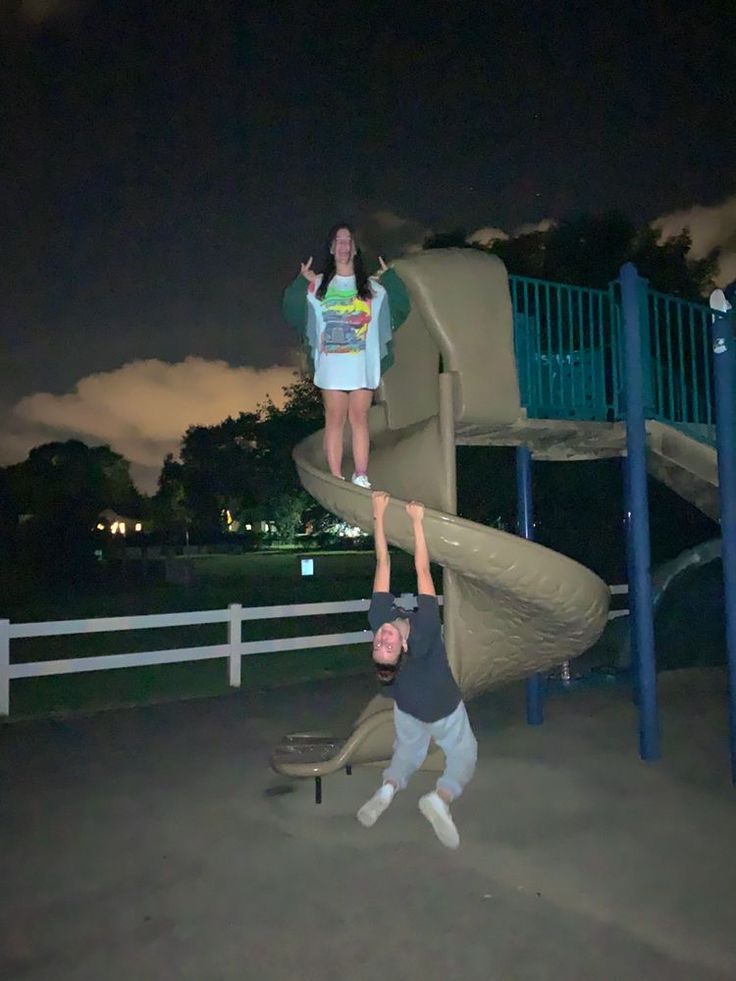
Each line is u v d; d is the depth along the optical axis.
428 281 6.52
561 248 17.39
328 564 47.75
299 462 6.47
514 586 5.92
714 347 6.27
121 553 47.16
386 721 5.83
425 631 4.91
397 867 4.86
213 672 12.55
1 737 8.13
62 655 14.54
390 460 6.88
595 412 7.68
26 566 38.50
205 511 66.62
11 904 4.47
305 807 5.92
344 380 6.25
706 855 4.95
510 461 16.88
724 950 3.89
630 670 10.50
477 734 7.80
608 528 16.52
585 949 3.92
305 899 4.48
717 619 11.78
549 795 6.04
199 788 6.39
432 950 3.94
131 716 9.07
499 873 4.75
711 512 8.04
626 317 7.09
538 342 7.52
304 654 14.61
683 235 17.16
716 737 7.57
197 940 4.07
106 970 3.81
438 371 7.26
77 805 6.03
